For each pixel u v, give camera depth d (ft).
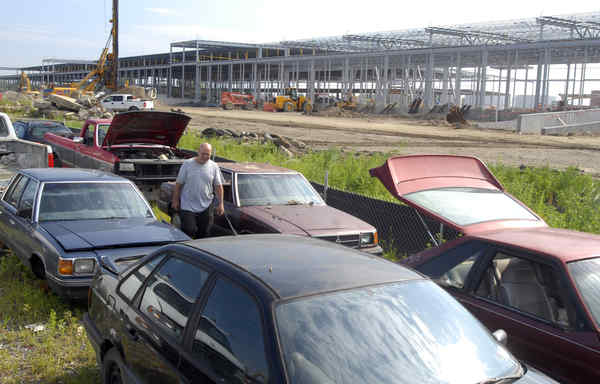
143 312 11.78
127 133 39.37
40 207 22.62
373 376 8.46
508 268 14.05
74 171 26.04
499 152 94.99
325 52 337.93
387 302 9.70
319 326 8.85
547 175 50.01
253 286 9.41
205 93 411.34
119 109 179.22
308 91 344.69
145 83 502.38
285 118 211.20
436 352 9.20
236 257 10.72
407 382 8.52
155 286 11.87
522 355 12.69
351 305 9.37
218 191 26.16
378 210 31.01
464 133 149.89
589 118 169.48
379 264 11.08
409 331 9.35
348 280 9.98
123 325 12.28
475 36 235.61
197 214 25.86
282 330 8.61
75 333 18.24
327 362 8.43
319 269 10.25
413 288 10.34
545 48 207.10
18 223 23.22
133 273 13.01
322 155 64.64
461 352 9.42
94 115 150.82
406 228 29.07
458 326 9.93
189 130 108.06
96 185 24.45
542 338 12.31
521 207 18.57
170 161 37.63
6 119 36.70
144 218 23.75
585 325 11.75
